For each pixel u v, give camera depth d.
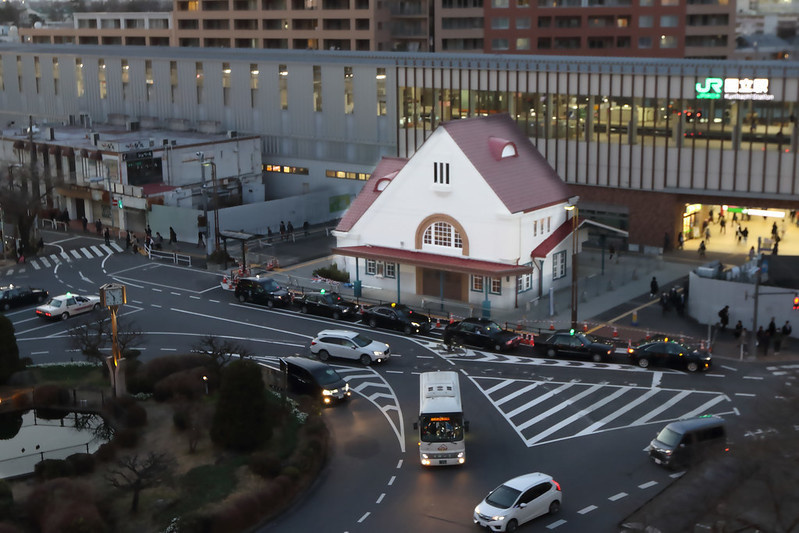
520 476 41.88
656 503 40.81
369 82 102.31
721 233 94.75
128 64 123.44
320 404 53.09
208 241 89.69
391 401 54.84
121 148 100.50
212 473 44.00
